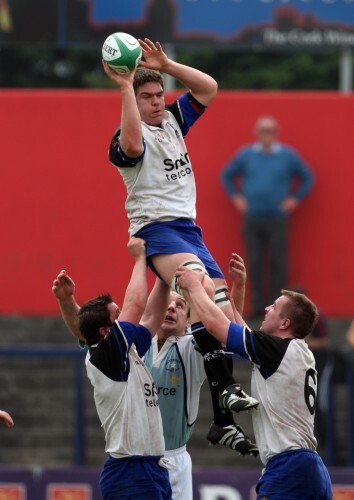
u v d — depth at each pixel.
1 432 56.53
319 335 51.62
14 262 58.72
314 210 58.25
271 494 28.92
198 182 58.22
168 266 27.97
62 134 58.75
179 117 28.95
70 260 58.56
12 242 58.72
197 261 27.89
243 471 44.34
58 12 60.84
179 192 28.20
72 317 32.12
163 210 28.03
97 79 107.12
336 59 104.75
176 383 33.16
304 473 28.86
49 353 52.00
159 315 30.22
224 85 104.50
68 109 58.72
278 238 56.56
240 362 55.25
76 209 58.59
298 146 58.41
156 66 28.70
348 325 58.03
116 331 29.09
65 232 58.59
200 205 58.25
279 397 28.88
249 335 28.58
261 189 56.25
